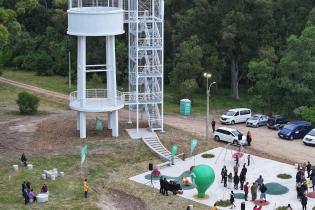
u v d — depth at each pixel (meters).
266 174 61.66
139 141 70.06
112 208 52.44
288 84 83.50
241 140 70.62
